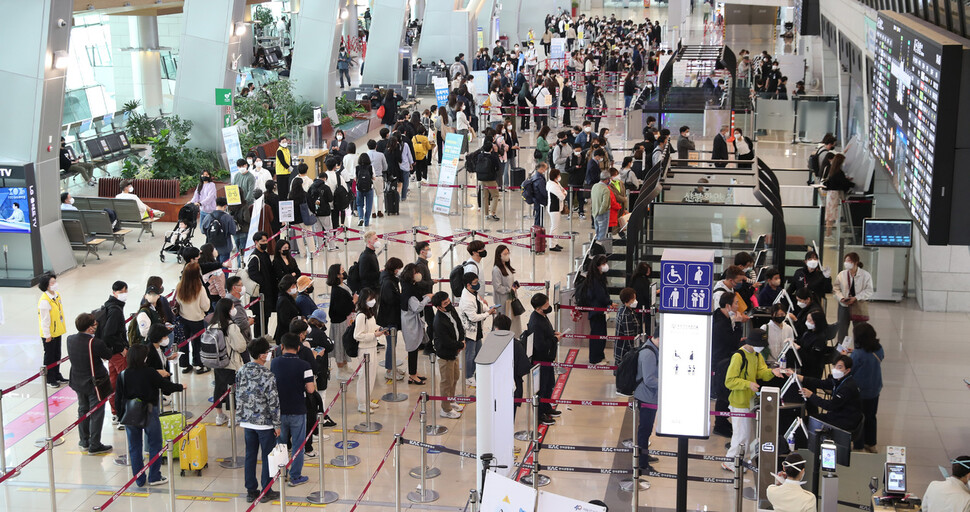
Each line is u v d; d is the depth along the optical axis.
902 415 12.41
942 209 9.48
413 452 11.49
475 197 23.73
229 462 11.36
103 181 22.23
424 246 13.86
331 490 10.59
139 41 32.91
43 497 10.50
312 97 31.28
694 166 17.16
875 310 16.27
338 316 13.13
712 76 24.28
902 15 12.91
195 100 25.42
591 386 13.26
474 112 30.83
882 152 13.42
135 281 17.62
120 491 9.30
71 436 12.02
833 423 10.55
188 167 23.72
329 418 12.10
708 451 11.40
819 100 27.66
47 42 17.17
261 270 14.50
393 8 36.84
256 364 10.32
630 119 27.89
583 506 7.77
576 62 41.03
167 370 11.51
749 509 10.09
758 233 14.07
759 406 9.96
